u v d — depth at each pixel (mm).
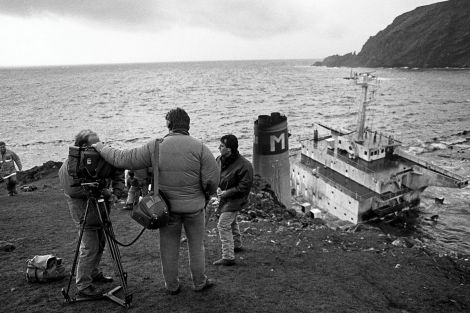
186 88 170250
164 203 4703
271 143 22438
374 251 9469
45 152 55312
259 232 10891
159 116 89812
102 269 6754
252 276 6828
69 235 9781
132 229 10922
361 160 34812
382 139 36406
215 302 5469
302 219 15422
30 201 15141
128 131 72000
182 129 4855
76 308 5051
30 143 61031
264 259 7984
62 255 7840
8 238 9484
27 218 12023
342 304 6020
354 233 11578
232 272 6934
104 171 4816
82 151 4832
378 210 29891
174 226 5086
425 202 35125
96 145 4793
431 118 85688
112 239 5039
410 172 31297
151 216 4613
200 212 5164
